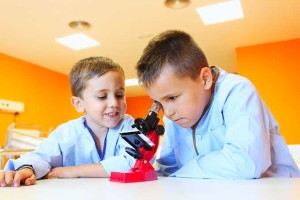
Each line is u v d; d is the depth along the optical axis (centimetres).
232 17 201
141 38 231
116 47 251
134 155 44
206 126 61
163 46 54
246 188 30
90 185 38
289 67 242
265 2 181
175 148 66
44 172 57
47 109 316
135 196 28
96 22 202
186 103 54
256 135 48
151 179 43
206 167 47
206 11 192
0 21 201
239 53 255
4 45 249
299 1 180
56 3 176
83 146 70
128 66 301
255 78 249
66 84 347
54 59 288
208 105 60
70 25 207
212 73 61
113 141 70
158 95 53
